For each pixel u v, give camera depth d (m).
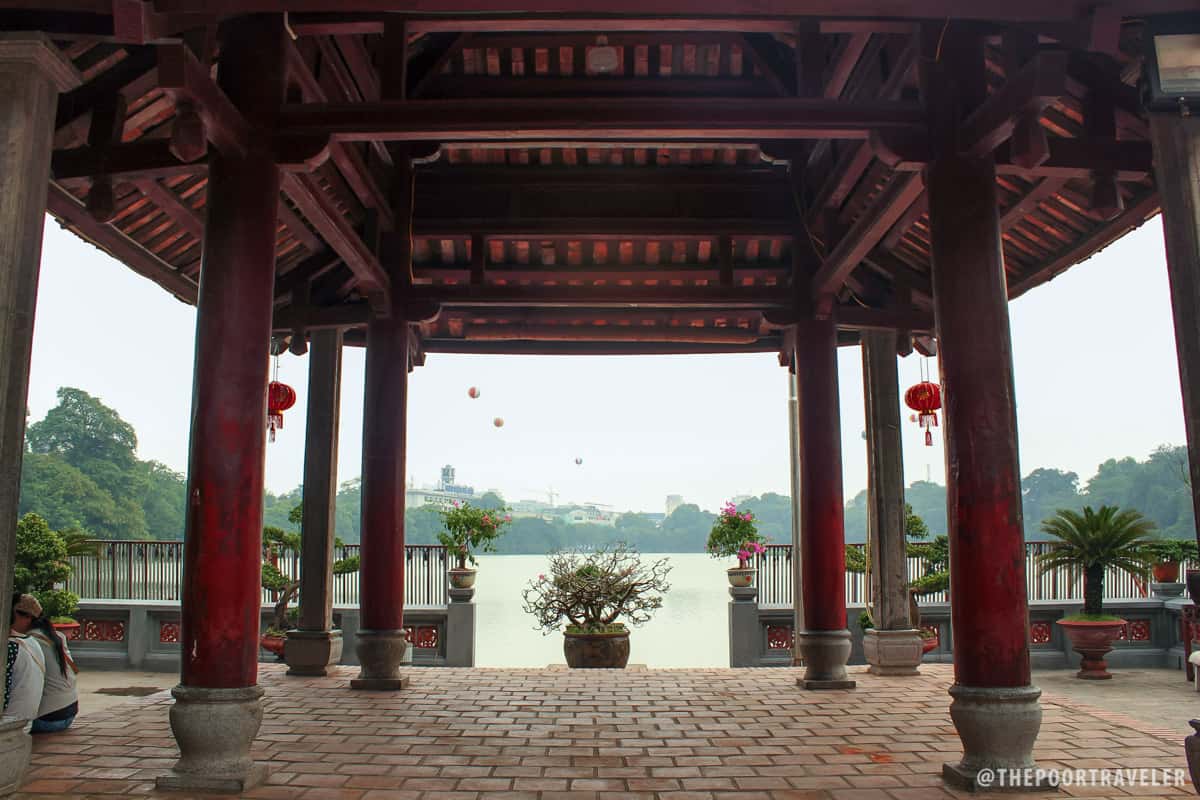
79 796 4.44
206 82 4.54
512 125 5.29
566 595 10.49
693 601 21.47
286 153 5.16
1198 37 4.38
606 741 5.71
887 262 8.41
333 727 6.12
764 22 5.90
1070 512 10.91
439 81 7.80
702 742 5.68
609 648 10.09
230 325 4.88
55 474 28.27
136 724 6.08
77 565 11.69
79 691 9.49
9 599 4.12
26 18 4.42
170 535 32.09
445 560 11.45
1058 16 4.25
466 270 8.76
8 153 4.22
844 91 7.43
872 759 5.24
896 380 9.00
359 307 8.26
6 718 4.13
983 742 4.55
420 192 8.41
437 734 5.90
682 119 5.29
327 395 8.95
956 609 4.73
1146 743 5.52
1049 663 11.09
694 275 8.71
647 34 7.30
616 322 9.93
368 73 7.12
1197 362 4.20
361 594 7.93
